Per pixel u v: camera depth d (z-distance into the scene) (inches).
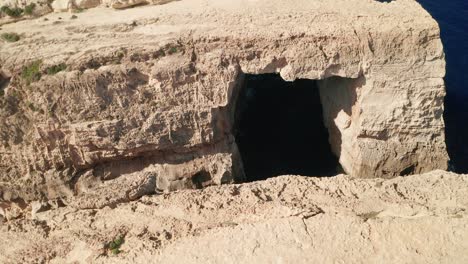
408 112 1171.9
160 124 1146.7
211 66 1119.0
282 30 1115.9
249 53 1123.9
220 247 841.5
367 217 878.4
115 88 1112.2
